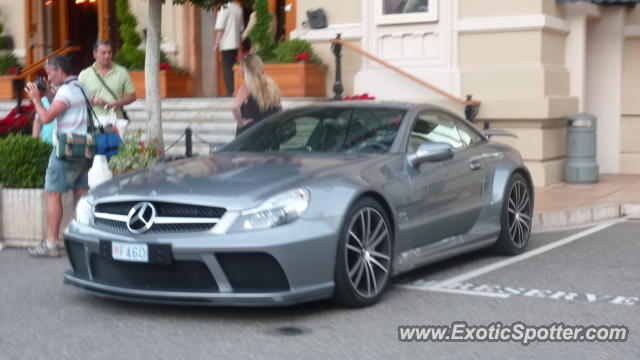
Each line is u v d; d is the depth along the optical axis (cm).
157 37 884
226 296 518
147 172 613
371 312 557
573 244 814
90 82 916
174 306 579
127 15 1470
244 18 1505
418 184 626
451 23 1217
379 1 1262
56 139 743
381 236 584
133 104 1352
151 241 528
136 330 522
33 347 492
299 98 1217
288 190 534
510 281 652
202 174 580
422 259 636
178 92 1458
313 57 1289
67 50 1574
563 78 1230
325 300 582
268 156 632
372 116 670
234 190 537
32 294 623
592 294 607
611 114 1334
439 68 1227
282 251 513
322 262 532
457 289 626
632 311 557
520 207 767
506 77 1180
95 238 557
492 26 1189
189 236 522
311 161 602
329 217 537
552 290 620
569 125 1212
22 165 817
